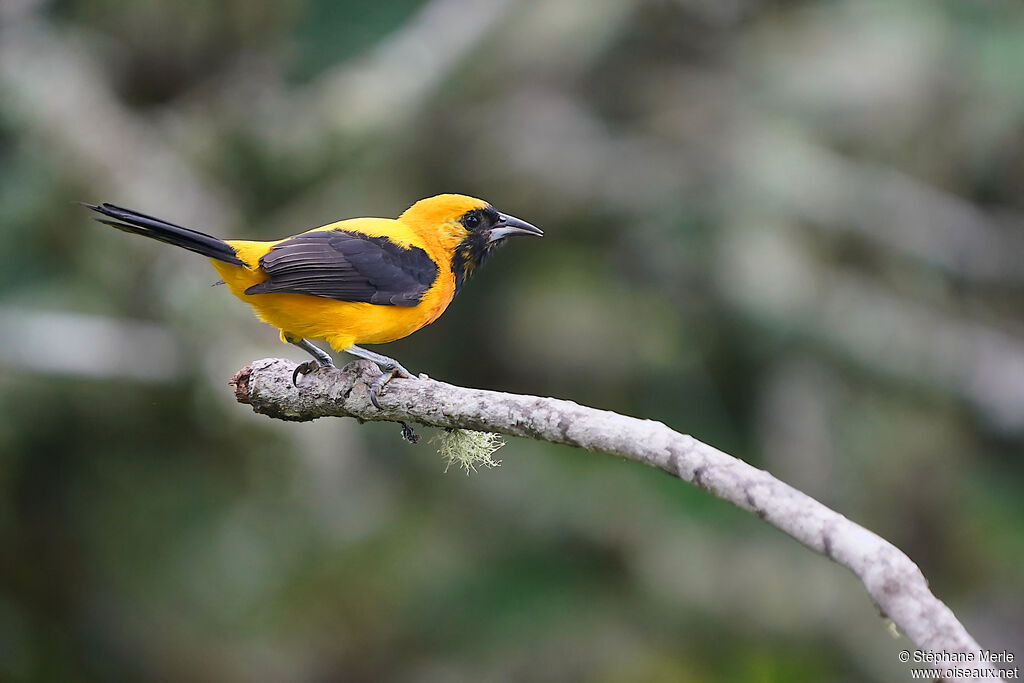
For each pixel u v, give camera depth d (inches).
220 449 538.3
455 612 532.7
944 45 634.2
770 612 522.9
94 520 540.4
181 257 527.5
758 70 650.2
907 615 159.9
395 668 530.6
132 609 536.4
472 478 562.9
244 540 543.5
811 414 597.3
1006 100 635.5
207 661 533.6
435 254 325.7
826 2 679.1
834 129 643.5
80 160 539.2
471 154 616.1
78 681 527.5
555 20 621.6
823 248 633.6
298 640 538.6
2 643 516.1
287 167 582.9
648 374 577.9
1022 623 592.7
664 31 666.8
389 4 678.5
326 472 516.7
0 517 524.7
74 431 537.0
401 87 588.1
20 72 548.1
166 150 566.9
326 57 669.9
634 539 533.0
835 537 168.9
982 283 681.6
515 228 338.6
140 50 593.0
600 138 628.4
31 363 504.1
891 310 627.5
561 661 510.6
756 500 177.8
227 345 513.0
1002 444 655.8
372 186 597.3
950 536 613.9
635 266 607.5
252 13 590.2
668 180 611.5
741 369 608.1
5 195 547.5
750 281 582.9
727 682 507.2
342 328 297.4
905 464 611.5
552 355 570.6
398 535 553.9
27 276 555.2
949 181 672.4
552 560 540.1
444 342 601.9
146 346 519.2
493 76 629.6
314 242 297.6
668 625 521.7
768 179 595.8
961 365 634.8
